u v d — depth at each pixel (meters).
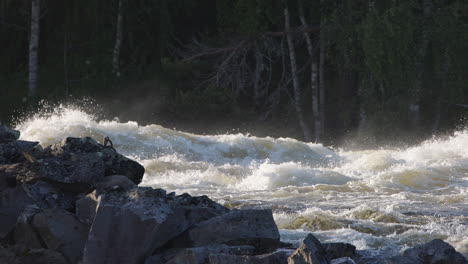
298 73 152.75
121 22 133.50
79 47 133.38
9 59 133.75
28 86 128.12
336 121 146.75
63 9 132.62
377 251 26.48
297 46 155.50
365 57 130.62
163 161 67.38
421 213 43.28
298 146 84.44
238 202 48.19
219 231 24.83
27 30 134.62
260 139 85.06
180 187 56.50
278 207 46.22
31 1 134.12
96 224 23.30
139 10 135.12
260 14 140.25
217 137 84.31
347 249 24.78
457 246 32.41
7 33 133.75
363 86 131.88
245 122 138.50
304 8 146.88
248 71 154.62
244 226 25.03
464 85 130.38
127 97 131.38
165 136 81.12
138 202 23.84
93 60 131.75
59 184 26.61
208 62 154.50
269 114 148.12
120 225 23.31
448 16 128.38
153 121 132.62
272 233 25.23
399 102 131.25
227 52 153.12
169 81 142.62
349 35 129.75
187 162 68.44
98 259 23.17
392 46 124.31
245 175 64.88
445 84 130.38
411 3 128.38
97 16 131.75
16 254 24.19
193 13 159.25
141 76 135.88
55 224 24.62
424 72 133.38
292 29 143.75
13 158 29.58
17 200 26.20
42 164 26.77
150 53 137.88
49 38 135.00
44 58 136.50
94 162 26.89
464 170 67.56
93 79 129.75
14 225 25.92
